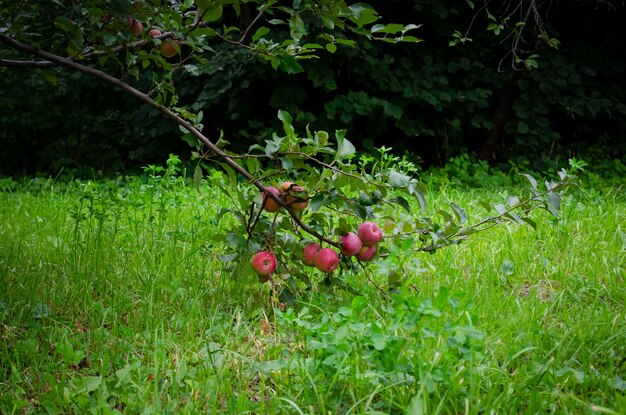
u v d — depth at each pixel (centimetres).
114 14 295
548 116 1091
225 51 860
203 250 429
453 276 383
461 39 845
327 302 336
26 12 336
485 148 1001
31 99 1069
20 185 742
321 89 938
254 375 278
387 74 916
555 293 371
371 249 330
